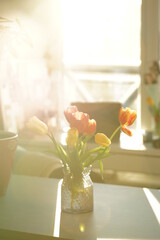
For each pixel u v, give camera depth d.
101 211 1.54
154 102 3.67
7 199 1.65
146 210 1.54
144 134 3.59
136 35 4.05
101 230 1.38
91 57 4.20
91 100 4.36
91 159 1.51
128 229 1.39
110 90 4.31
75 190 1.50
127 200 1.64
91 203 1.53
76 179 1.51
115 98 4.31
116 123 3.25
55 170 2.35
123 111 1.46
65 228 1.39
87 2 4.04
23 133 3.58
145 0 3.72
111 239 1.32
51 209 1.55
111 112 3.24
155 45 3.74
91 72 4.26
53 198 1.66
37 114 3.71
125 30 4.06
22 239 1.36
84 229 1.38
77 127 1.46
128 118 1.46
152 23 3.72
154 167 3.19
